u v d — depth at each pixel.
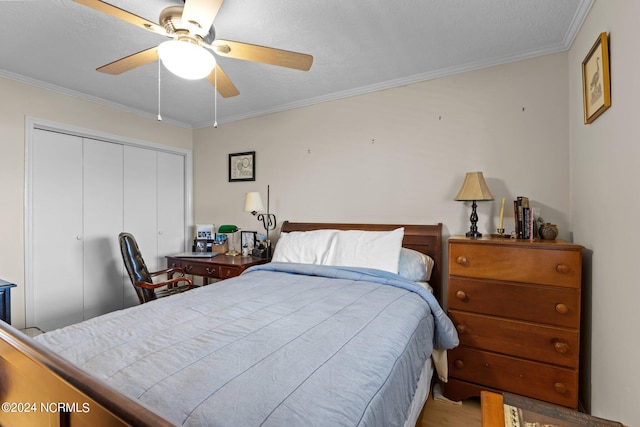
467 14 1.75
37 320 2.68
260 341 1.16
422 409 1.64
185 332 1.25
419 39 2.00
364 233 2.44
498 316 1.87
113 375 0.92
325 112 3.02
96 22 1.81
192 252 3.61
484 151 2.33
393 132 2.69
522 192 2.21
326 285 1.98
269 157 3.38
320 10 1.71
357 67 2.40
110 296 3.21
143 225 3.51
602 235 1.49
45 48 2.09
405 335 1.30
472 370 1.94
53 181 2.78
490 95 2.31
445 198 2.48
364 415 0.82
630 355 1.20
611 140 1.36
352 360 1.03
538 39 2.01
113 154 3.23
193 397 0.81
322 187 3.05
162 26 1.45
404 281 1.96
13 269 2.52
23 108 2.55
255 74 2.52
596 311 1.58
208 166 3.87
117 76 2.53
